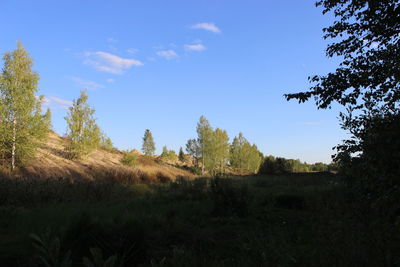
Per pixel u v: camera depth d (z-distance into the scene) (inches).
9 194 350.6
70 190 428.1
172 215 286.2
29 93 766.5
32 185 402.6
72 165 898.1
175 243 191.9
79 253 155.0
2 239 185.5
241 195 334.6
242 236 197.9
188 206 343.3
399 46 194.1
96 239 159.2
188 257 113.1
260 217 286.2
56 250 56.6
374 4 271.9
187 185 525.0
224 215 298.7
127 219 211.6
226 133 2087.8
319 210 163.6
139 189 502.3
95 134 1076.5
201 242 192.9
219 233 222.7
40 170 758.5
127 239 161.5
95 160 1111.0
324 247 117.7
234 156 2519.7
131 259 155.3
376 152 115.2
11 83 768.3
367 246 109.7
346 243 111.9
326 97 302.7
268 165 1273.4
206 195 408.8
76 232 166.2
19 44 785.6
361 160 125.2
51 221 233.1
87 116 1066.7
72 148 1024.9
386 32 281.1
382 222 116.0
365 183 121.8
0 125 705.0
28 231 195.8
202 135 1900.8
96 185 460.8
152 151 2603.3
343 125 131.4
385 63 192.7
